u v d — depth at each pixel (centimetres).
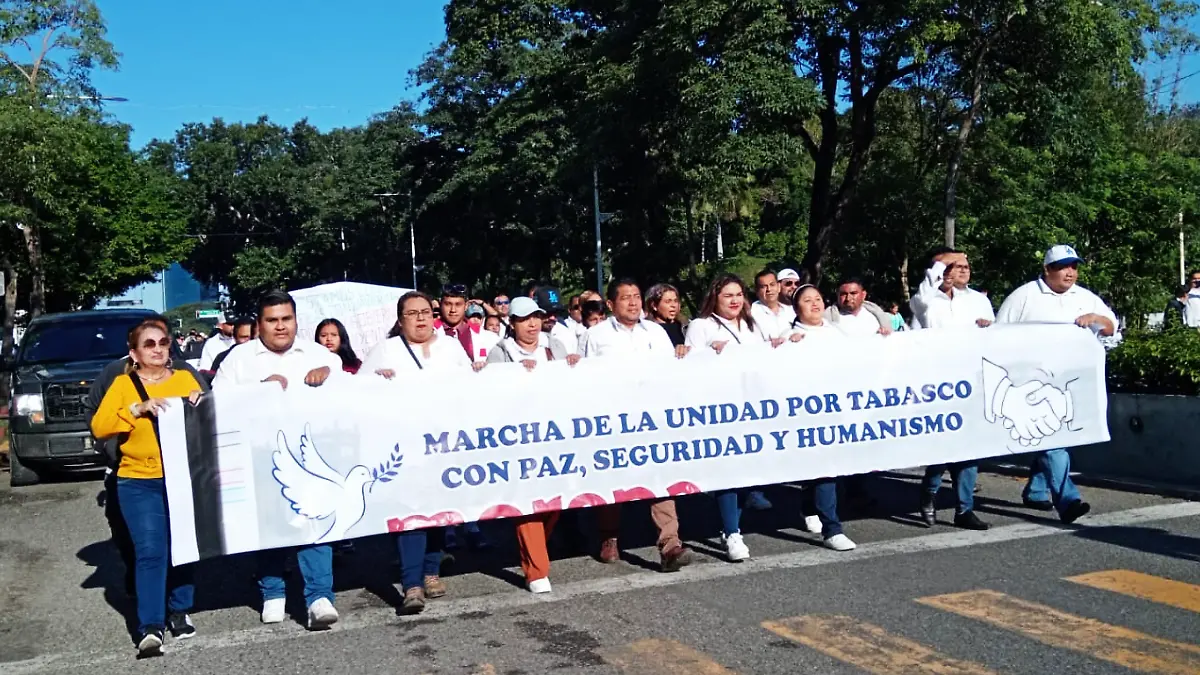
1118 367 970
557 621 600
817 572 680
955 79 2044
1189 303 1450
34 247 3105
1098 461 984
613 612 612
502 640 568
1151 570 650
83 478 1338
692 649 536
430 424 649
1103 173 2139
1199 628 536
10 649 602
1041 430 791
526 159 3503
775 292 866
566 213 4078
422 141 4803
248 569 791
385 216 5966
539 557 668
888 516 850
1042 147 2138
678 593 646
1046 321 804
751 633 557
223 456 604
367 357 694
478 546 805
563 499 679
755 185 3766
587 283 4356
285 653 567
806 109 1808
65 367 1316
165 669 549
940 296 844
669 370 705
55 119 2542
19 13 2753
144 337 591
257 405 611
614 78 2039
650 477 702
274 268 6800
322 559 618
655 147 2508
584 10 2708
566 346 903
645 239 3425
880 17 1805
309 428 621
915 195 2345
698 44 1864
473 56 3766
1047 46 1870
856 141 2191
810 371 738
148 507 586
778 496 979
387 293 1789
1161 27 2248
